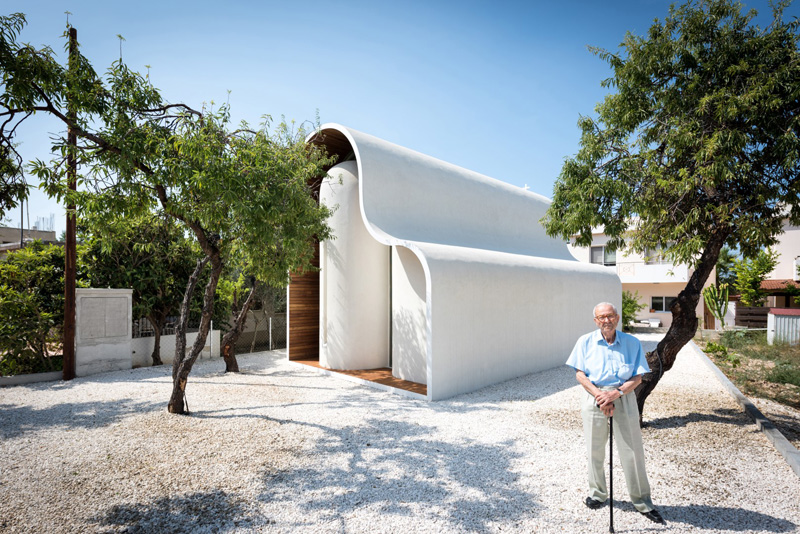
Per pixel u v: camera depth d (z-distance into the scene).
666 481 3.94
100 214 5.07
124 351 9.44
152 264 10.04
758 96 4.81
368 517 3.36
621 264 20.62
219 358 11.18
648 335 16.27
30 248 9.25
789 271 19.73
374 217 8.20
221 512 3.44
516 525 3.24
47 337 9.07
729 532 3.12
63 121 4.69
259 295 13.91
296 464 4.38
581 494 3.73
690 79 5.54
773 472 4.13
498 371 8.28
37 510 3.47
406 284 8.34
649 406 6.40
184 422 5.69
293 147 7.75
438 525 3.25
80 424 5.64
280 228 6.45
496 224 11.53
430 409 6.38
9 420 5.83
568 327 10.66
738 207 5.23
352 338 9.20
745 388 7.49
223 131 5.47
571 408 6.45
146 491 3.79
